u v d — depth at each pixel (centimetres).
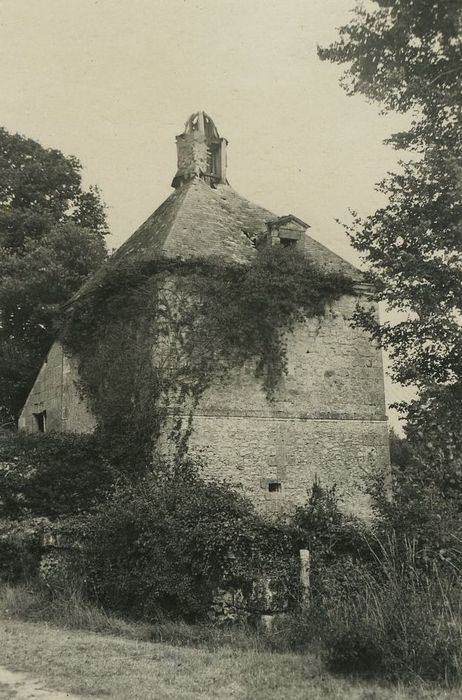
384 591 891
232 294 1838
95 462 1731
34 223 2744
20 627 1098
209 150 2358
